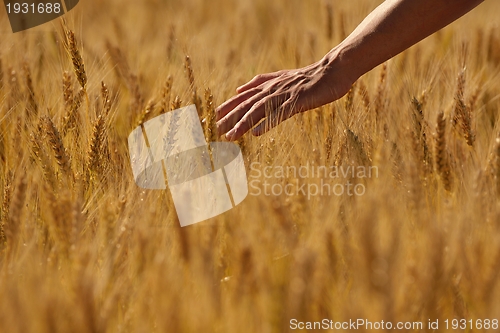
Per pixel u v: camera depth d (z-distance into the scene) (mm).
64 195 2148
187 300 2072
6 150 2383
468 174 2293
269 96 2357
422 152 2283
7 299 2059
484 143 2449
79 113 2412
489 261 2078
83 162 2344
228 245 2170
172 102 2379
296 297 2039
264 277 2070
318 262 2070
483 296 2076
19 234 2180
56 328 2020
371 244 2039
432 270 2062
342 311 2059
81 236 2180
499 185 2223
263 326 2062
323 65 2377
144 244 2109
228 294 2102
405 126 2369
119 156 2369
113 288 2117
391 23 2334
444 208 2191
